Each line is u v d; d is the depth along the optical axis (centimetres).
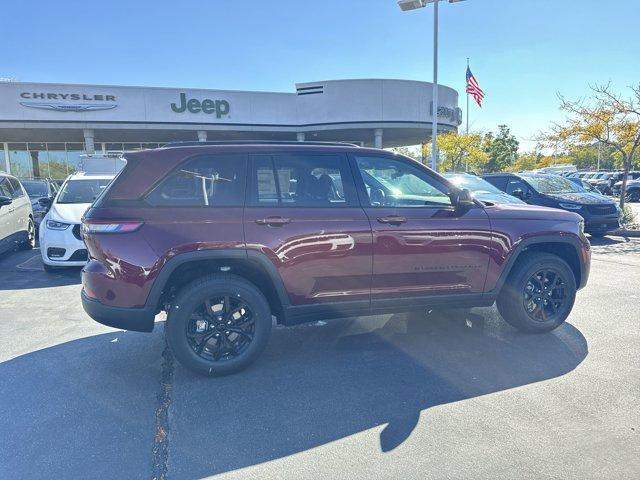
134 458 290
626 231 1202
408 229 419
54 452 296
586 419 321
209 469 279
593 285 675
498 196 939
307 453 292
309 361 429
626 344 453
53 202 860
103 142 2817
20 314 584
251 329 405
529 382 378
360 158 427
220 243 377
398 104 2558
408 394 363
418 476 267
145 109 2325
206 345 400
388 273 420
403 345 462
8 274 817
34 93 2192
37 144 2720
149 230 372
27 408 351
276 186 402
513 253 454
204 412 343
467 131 3269
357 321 535
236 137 2777
